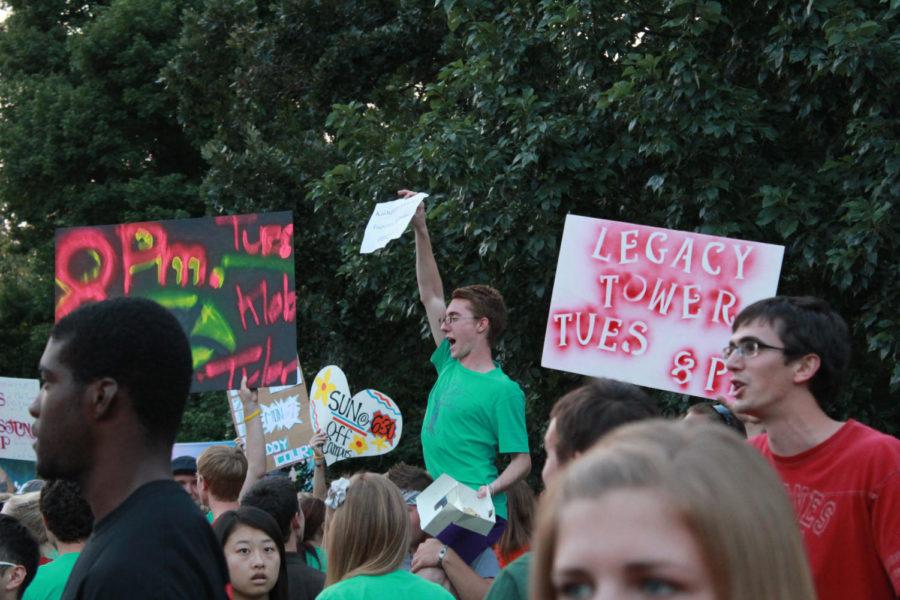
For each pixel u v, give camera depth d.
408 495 5.73
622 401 2.59
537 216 9.34
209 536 2.34
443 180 10.16
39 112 22.48
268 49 15.64
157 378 2.39
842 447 3.04
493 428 5.04
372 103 16.42
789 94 8.91
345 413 8.47
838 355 3.12
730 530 1.21
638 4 9.79
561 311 6.47
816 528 2.99
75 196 22.58
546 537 1.27
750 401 3.15
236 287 7.57
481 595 4.61
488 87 9.97
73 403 2.36
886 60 7.91
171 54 22.19
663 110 8.74
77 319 2.41
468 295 5.18
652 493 1.21
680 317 6.26
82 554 2.28
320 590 5.03
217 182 14.79
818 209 8.65
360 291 11.47
